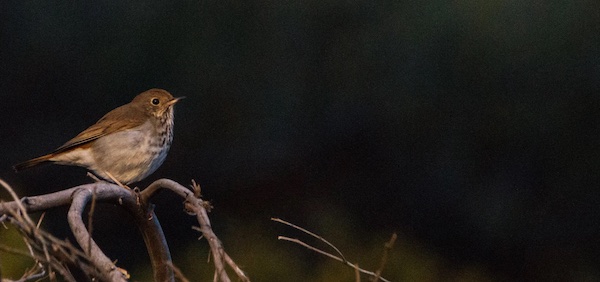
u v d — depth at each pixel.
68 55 15.55
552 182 15.37
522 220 15.37
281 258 11.41
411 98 15.51
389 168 15.76
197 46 15.30
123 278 4.41
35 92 15.68
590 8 14.70
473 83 15.22
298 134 15.86
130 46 15.32
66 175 15.57
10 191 4.30
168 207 15.38
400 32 15.38
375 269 11.26
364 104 15.74
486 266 15.27
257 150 15.81
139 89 15.42
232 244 11.91
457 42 15.09
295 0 15.52
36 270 4.80
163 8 15.23
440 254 15.27
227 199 15.68
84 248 4.62
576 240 15.31
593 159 15.18
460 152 15.52
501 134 15.34
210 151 15.73
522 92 15.14
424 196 15.62
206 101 15.57
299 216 15.57
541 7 14.76
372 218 15.62
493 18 14.84
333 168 15.89
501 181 15.45
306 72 15.70
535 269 15.17
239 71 15.55
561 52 14.86
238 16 15.38
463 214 15.45
